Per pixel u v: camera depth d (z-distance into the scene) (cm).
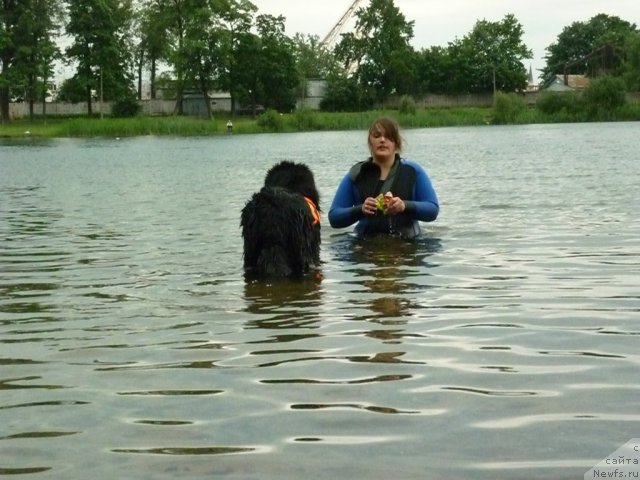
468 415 344
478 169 1814
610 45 11119
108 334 493
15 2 8475
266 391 381
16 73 8338
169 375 409
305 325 502
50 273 702
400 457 304
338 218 862
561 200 1150
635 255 712
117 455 313
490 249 768
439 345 450
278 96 9775
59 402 374
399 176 868
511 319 504
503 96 6644
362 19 10744
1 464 307
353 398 369
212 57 8975
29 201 1385
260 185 1584
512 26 10975
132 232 950
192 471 297
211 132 6644
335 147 3391
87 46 8856
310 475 292
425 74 10869
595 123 5862
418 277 646
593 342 449
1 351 461
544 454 303
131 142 4903
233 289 619
